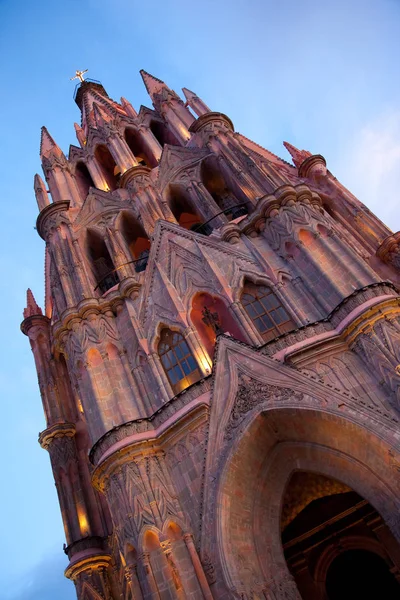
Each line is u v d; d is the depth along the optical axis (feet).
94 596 89.40
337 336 73.97
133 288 98.17
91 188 126.11
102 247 120.78
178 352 88.84
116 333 95.30
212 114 128.67
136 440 76.18
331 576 96.99
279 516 72.84
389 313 71.31
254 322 86.33
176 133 146.72
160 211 111.86
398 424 64.13
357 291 74.13
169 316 91.50
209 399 76.28
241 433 70.95
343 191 114.42
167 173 122.83
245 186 104.78
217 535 65.72
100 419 83.10
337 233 91.40
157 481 73.87
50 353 129.29
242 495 70.95
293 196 93.25
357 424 65.72
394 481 65.00
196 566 65.10
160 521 69.56
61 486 106.32
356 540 89.56
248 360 75.97
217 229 102.47
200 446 74.59
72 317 96.48
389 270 98.07
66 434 112.88
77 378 91.35
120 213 118.62
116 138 136.36
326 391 69.15
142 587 66.13
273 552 69.26
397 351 68.03
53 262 112.37
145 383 87.76
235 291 89.10
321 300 81.56
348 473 70.03
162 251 100.94
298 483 83.87
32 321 134.51
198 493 71.46
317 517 92.99
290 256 89.20
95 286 109.09
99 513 102.53
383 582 96.94
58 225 117.50
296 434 73.26
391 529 64.59
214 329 86.12
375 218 106.32
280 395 71.41
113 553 92.53
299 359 74.28
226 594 62.59
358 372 71.51
